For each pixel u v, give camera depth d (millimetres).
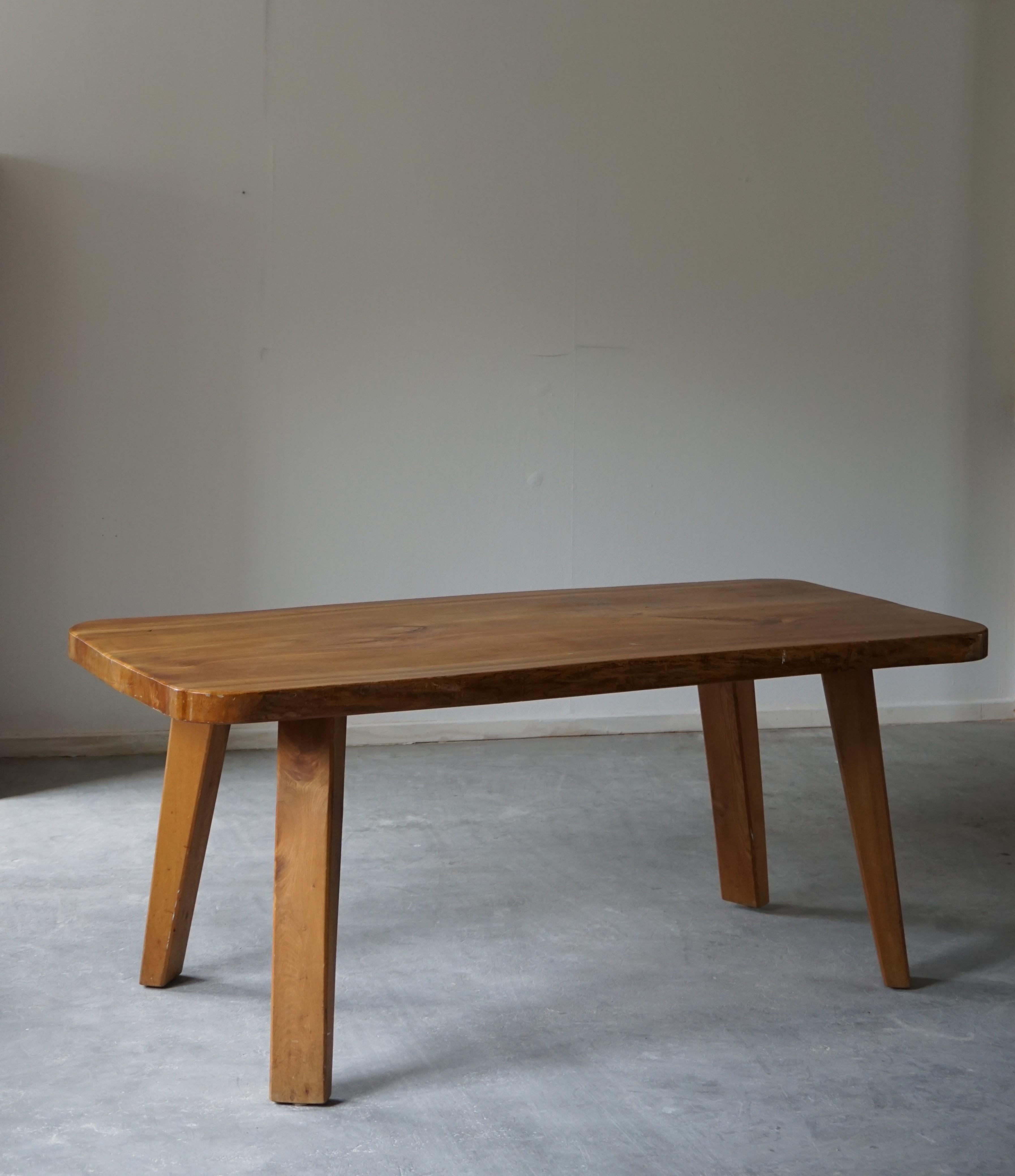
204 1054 1815
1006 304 4043
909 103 3896
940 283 3988
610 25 3666
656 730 3908
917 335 3992
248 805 3068
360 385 3623
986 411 4070
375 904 2422
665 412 3844
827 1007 1990
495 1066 1788
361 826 2918
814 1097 1709
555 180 3680
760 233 3840
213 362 3520
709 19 3730
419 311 3639
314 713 1518
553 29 3631
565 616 2051
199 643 1802
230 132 3459
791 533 3986
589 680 1661
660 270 3783
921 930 2324
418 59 3555
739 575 3969
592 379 3777
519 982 2072
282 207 3514
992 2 3906
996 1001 2020
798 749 3717
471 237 3645
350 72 3516
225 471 3564
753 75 3779
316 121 3510
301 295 3555
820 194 3867
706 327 3838
